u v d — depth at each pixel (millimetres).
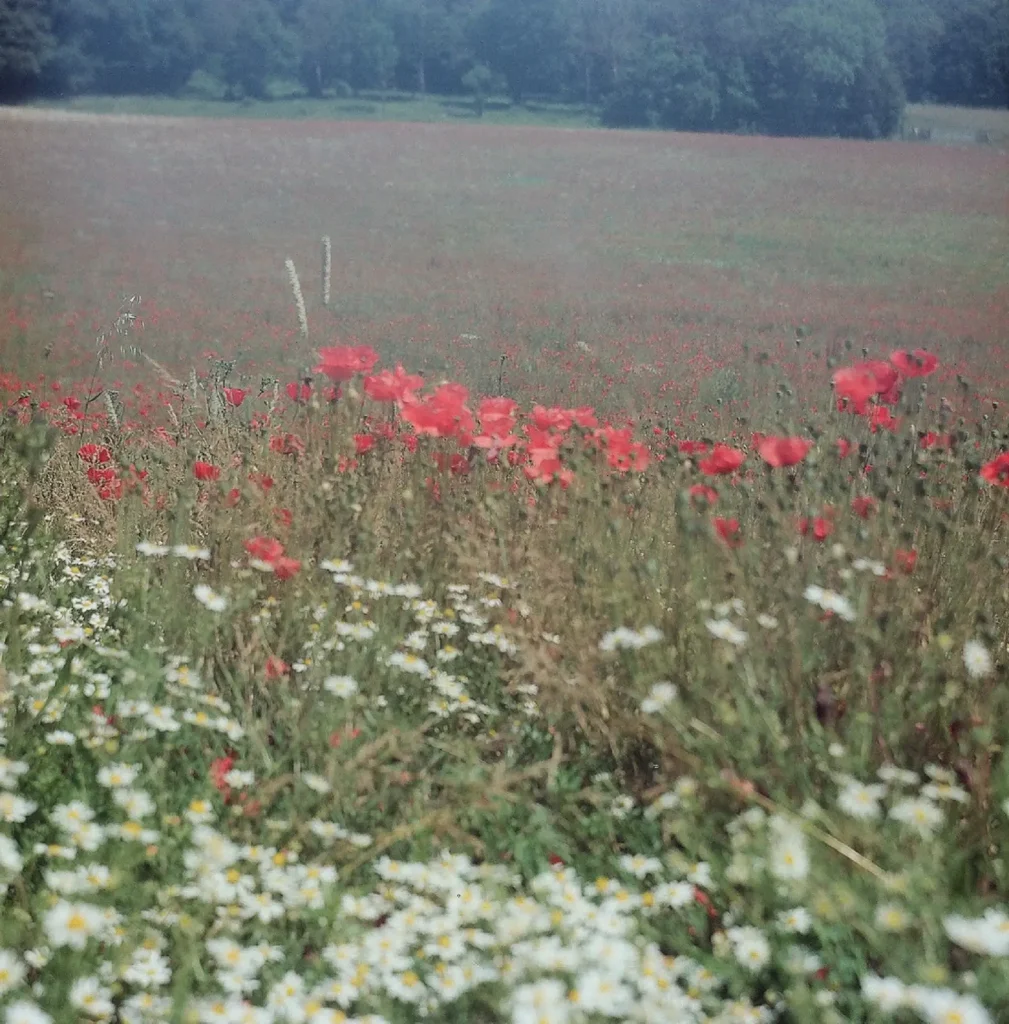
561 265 18500
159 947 2299
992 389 10617
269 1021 2133
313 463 4398
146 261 17891
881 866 2465
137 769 2789
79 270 16906
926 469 3926
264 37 44719
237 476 4246
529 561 3717
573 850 2822
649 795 2814
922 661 2961
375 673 3354
